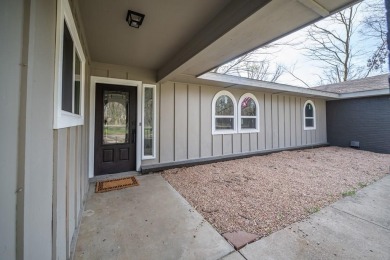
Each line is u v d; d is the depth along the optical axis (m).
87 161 3.31
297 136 7.65
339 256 1.64
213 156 5.42
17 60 0.73
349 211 2.47
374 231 2.02
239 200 2.79
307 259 1.61
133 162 4.23
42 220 0.97
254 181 3.66
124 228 2.05
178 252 1.69
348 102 8.05
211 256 1.64
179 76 4.29
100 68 3.80
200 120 5.21
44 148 1.01
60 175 1.31
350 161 5.45
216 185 3.43
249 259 1.61
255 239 1.87
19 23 0.74
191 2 1.98
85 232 1.97
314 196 2.94
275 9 1.74
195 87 5.12
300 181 3.66
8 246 0.66
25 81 0.77
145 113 4.37
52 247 1.16
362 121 7.59
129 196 2.93
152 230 2.02
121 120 4.07
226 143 5.73
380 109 7.05
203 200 2.79
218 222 2.19
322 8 1.75
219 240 1.86
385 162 5.32
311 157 6.04
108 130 3.94
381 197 2.92
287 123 7.32
